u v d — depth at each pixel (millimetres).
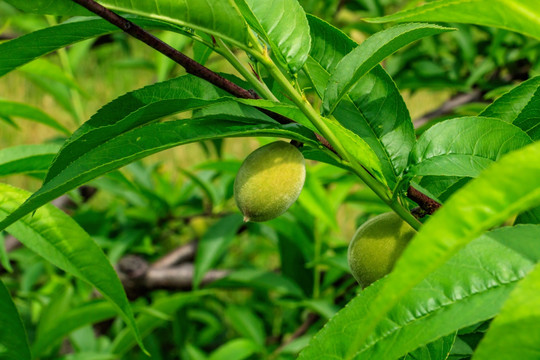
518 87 526
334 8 1194
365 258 500
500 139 479
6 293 535
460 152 480
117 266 972
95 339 973
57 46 484
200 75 475
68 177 447
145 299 1143
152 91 490
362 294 447
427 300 433
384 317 436
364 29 1023
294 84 464
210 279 990
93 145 473
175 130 460
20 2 444
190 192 1028
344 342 441
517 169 357
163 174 1195
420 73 1033
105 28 478
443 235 362
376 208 916
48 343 728
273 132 470
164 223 1023
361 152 473
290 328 1075
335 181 842
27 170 611
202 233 1066
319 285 888
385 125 512
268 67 457
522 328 381
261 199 489
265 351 898
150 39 461
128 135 455
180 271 990
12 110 708
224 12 442
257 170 490
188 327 1110
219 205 993
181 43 865
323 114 477
